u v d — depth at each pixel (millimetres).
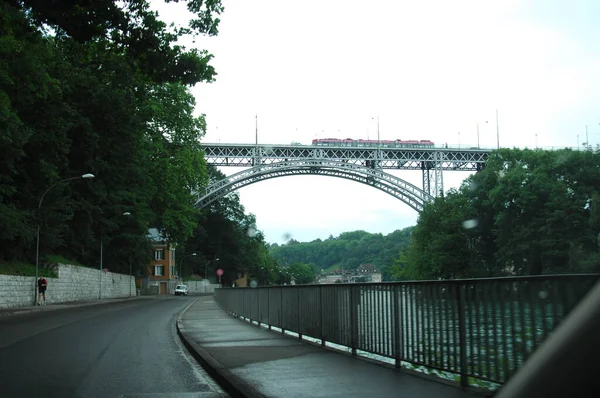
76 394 7359
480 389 6105
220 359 9648
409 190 97312
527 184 64312
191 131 57188
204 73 16047
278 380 7477
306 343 12086
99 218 51000
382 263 133000
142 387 7891
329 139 105938
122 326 19047
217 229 111625
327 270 165875
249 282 129625
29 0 12609
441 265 72625
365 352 9945
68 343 13562
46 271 41344
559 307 4879
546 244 59406
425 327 7320
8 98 27562
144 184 54188
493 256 71875
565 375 1907
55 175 38344
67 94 39688
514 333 5508
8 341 13977
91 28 13844
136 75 17625
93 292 52938
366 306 9180
